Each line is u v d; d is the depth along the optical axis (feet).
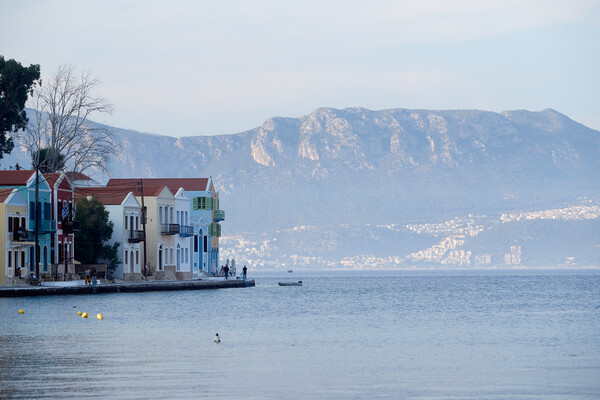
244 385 177.58
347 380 183.62
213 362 208.23
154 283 501.15
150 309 366.22
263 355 221.46
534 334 277.44
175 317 332.60
